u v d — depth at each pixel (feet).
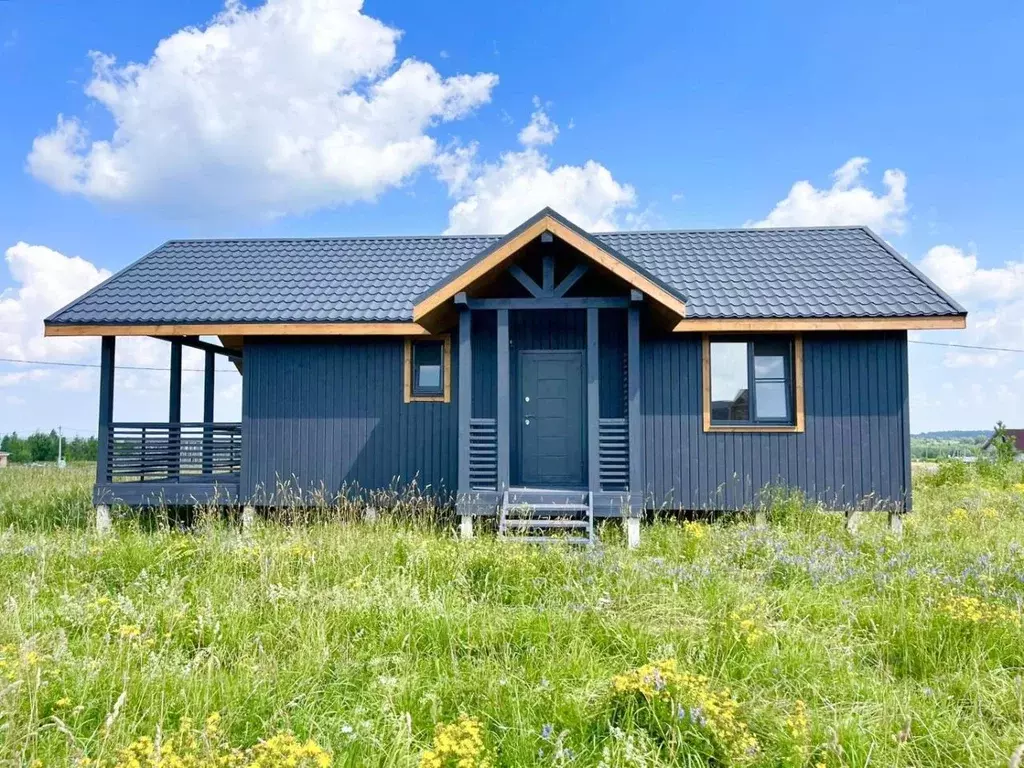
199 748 10.32
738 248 39.52
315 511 34.17
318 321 33.17
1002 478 53.83
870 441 32.55
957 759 11.00
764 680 13.46
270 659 14.03
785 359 33.47
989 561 20.80
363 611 16.56
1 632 15.19
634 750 10.36
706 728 10.84
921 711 12.06
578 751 10.83
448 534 29.58
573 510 28.40
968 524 30.55
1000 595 18.17
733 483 32.99
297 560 21.66
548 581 19.75
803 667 13.75
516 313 35.78
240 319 33.04
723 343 33.78
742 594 17.90
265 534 27.50
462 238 44.14
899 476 32.19
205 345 38.60
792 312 31.24
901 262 35.83
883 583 18.98
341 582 20.12
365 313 33.71
